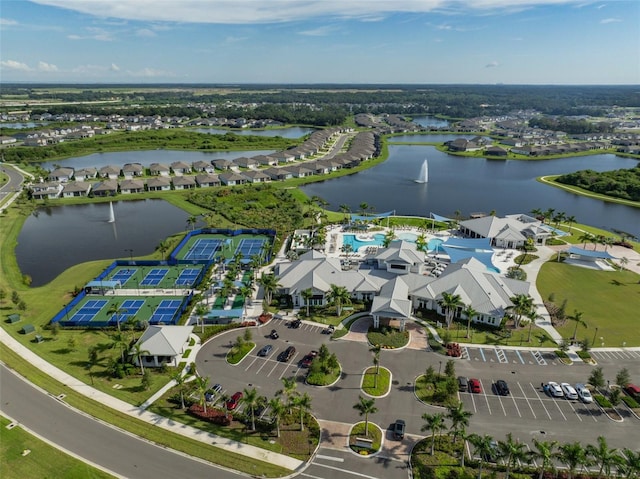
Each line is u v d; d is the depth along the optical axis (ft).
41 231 591.78
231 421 244.63
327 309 369.50
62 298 393.91
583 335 331.57
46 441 230.48
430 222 609.83
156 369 293.64
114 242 549.13
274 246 513.45
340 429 238.07
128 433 236.22
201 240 542.57
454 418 215.10
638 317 357.61
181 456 220.64
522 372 287.07
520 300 328.29
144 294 403.13
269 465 214.48
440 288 368.07
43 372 288.92
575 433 236.02
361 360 299.99
